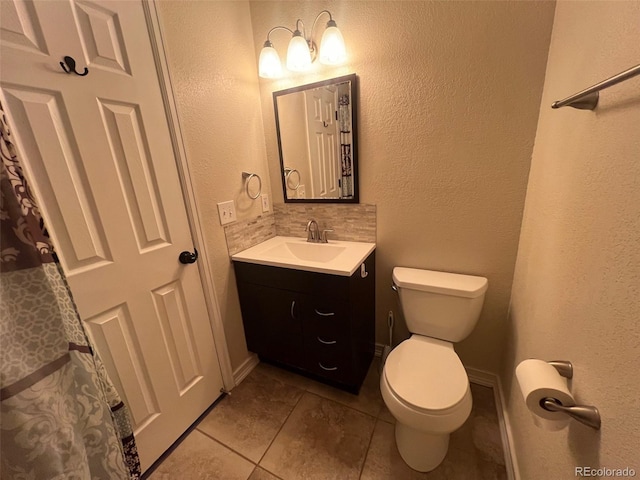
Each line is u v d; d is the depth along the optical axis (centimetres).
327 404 152
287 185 179
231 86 148
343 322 138
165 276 122
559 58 94
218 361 155
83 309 96
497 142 124
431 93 130
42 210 84
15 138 78
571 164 76
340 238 175
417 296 139
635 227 45
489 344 153
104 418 80
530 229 113
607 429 49
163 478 119
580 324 63
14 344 64
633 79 48
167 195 120
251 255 157
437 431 99
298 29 144
